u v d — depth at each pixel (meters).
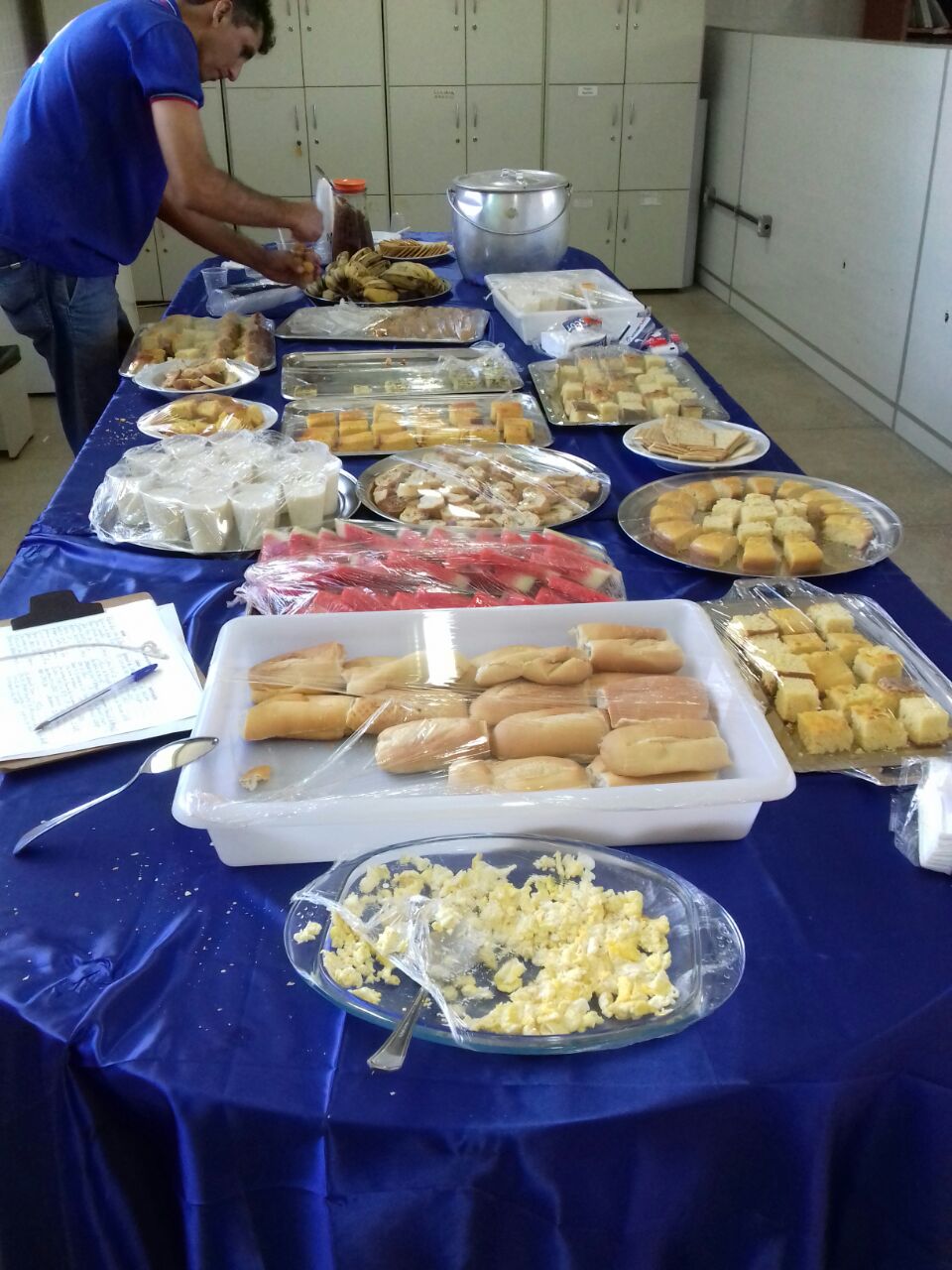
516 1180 0.66
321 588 1.18
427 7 4.53
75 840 0.87
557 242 2.57
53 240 2.23
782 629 1.11
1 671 1.07
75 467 1.61
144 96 2.15
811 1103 0.66
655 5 4.63
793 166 4.36
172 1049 0.69
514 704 0.93
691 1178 0.67
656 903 0.78
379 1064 0.66
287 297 2.49
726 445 1.60
